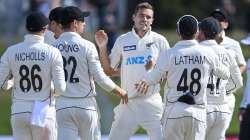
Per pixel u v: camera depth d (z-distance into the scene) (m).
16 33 92.19
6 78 31.80
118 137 35.94
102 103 53.56
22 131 31.61
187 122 31.56
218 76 32.34
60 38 32.81
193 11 120.31
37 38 31.55
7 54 31.69
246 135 34.03
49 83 31.52
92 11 79.75
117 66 36.31
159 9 119.56
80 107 32.53
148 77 31.94
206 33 33.47
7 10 92.38
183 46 31.83
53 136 31.70
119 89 33.06
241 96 58.94
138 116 35.62
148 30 35.72
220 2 82.94
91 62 32.53
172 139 31.94
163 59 31.80
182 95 31.64
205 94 31.89
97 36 35.53
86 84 32.66
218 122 34.03
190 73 31.64
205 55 31.73
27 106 31.36
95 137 32.97
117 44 35.94
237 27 105.81
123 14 99.44
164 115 32.06
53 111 31.69
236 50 37.22
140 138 47.28
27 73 31.42
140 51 35.56
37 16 31.47
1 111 58.16
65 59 32.56
